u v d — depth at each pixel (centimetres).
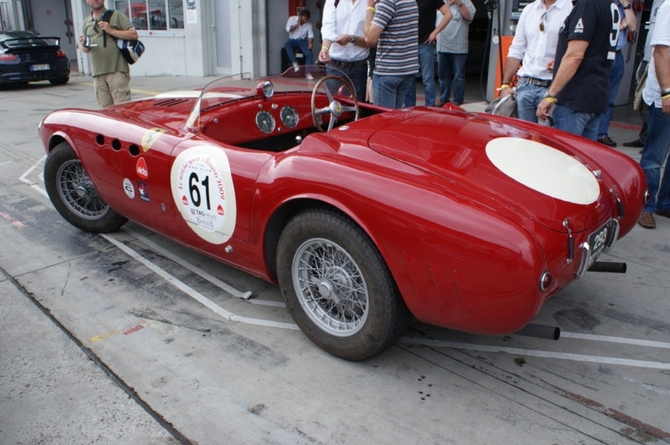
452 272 207
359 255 231
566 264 217
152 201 328
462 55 749
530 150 268
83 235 412
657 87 395
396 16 466
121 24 598
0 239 405
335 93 354
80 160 367
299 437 214
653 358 261
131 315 301
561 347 271
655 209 439
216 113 321
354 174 231
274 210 257
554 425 218
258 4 1232
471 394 237
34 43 1302
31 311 306
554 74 394
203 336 282
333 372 253
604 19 356
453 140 267
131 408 230
